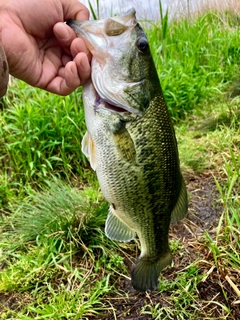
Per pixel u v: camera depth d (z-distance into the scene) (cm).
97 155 30
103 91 29
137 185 31
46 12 30
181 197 34
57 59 32
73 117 64
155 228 33
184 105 76
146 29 99
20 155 61
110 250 45
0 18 29
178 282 41
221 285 40
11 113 68
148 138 30
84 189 57
